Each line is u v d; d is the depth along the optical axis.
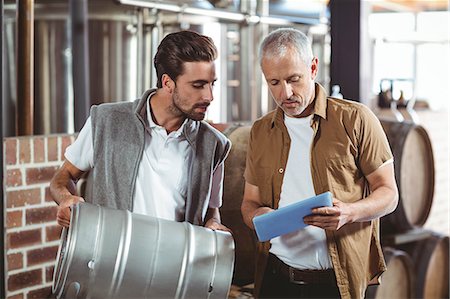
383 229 4.41
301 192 2.44
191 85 2.25
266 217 2.19
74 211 2.18
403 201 4.29
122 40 5.79
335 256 2.42
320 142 2.39
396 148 4.27
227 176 3.33
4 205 3.02
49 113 5.79
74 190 2.45
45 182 3.29
